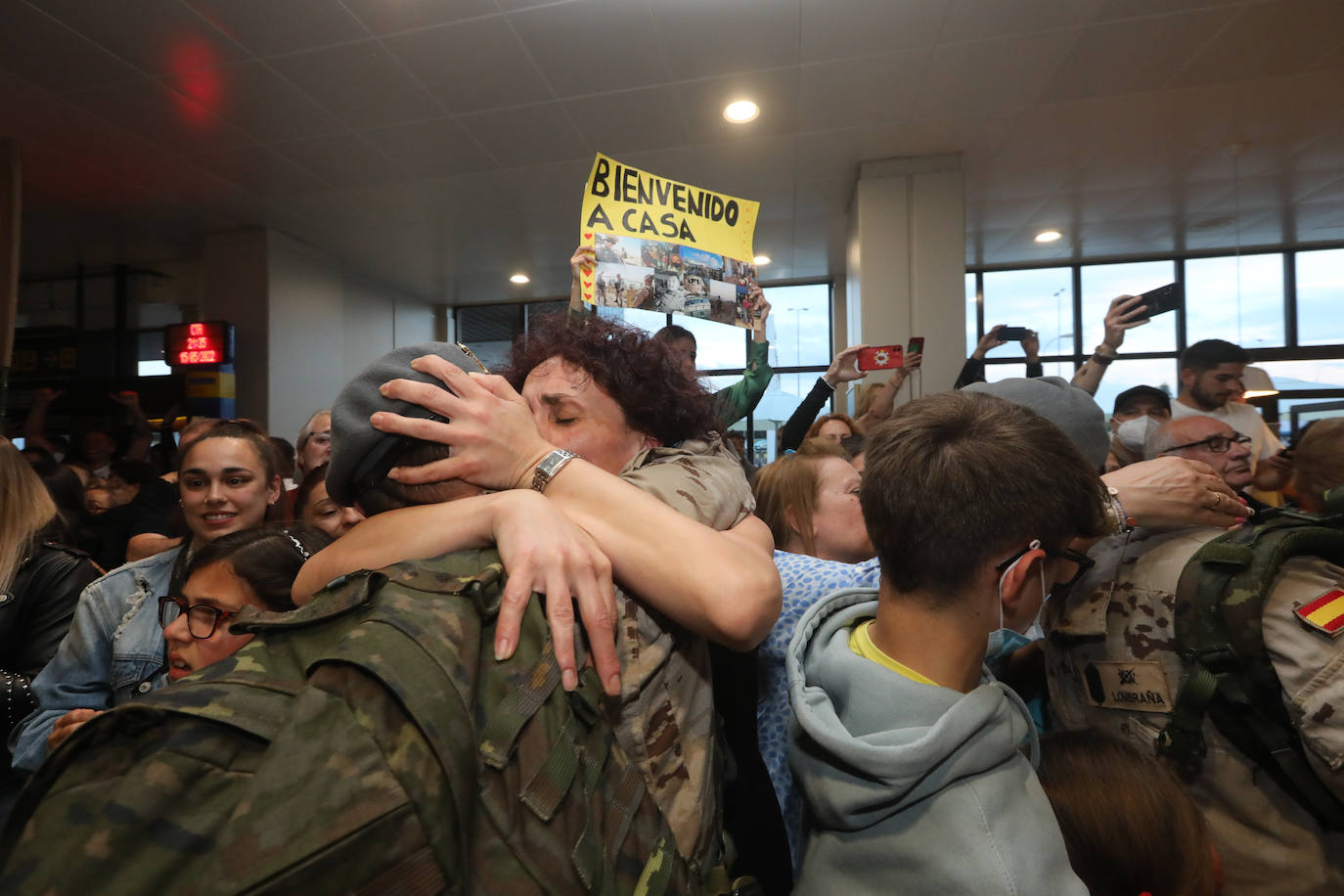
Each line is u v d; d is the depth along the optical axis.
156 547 2.17
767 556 0.56
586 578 0.47
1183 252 6.24
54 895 0.27
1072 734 0.73
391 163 4.19
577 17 2.86
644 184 1.57
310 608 0.41
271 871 0.28
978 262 6.53
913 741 0.50
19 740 1.20
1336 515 0.83
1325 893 0.79
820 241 5.80
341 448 0.55
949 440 0.55
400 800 0.32
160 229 5.16
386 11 2.80
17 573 1.34
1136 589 0.92
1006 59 3.21
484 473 0.54
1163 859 0.63
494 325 7.97
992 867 0.46
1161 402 2.98
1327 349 6.06
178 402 5.21
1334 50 3.17
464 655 0.39
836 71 3.29
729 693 0.74
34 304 6.32
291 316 5.45
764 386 2.01
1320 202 5.07
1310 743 0.76
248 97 3.42
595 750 0.42
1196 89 3.51
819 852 0.56
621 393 0.63
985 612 0.55
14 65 3.13
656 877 0.41
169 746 0.31
